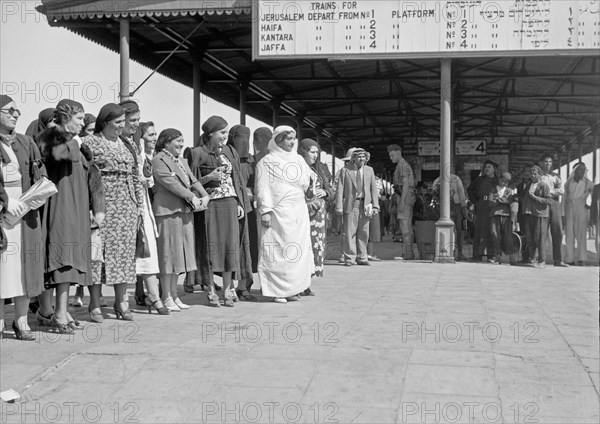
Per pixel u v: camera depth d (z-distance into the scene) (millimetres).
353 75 20625
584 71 19094
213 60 17078
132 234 6770
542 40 12227
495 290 8859
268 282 8047
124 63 12703
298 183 8172
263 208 8055
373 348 5496
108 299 8695
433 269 11688
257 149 8945
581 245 12484
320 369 4992
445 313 7059
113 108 6609
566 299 8023
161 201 7316
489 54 12352
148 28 14289
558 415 4184
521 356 5273
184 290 9062
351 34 12578
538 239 12047
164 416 4281
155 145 7641
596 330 6172
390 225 24422
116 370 5043
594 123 26953
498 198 12766
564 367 5008
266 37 12664
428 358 5223
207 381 4797
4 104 5668
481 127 27953
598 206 12102
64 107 6055
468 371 4914
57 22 13102
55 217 6012
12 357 5297
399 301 7930
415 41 12484
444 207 12938
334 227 14320
